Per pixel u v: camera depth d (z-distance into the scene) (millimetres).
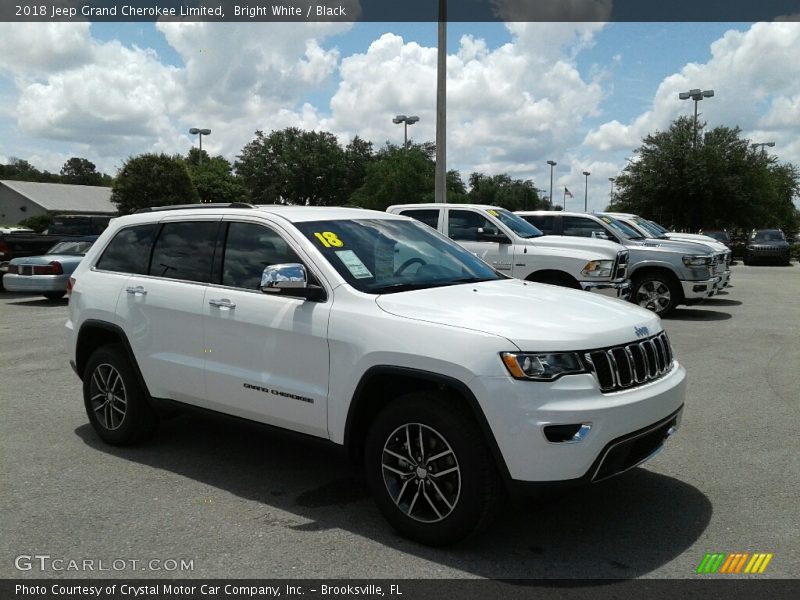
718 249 14805
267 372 4500
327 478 4930
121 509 4391
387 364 3889
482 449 3625
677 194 37625
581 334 3693
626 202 39688
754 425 6082
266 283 4215
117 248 5711
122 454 5449
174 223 5367
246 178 83688
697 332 11219
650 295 13055
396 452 3963
